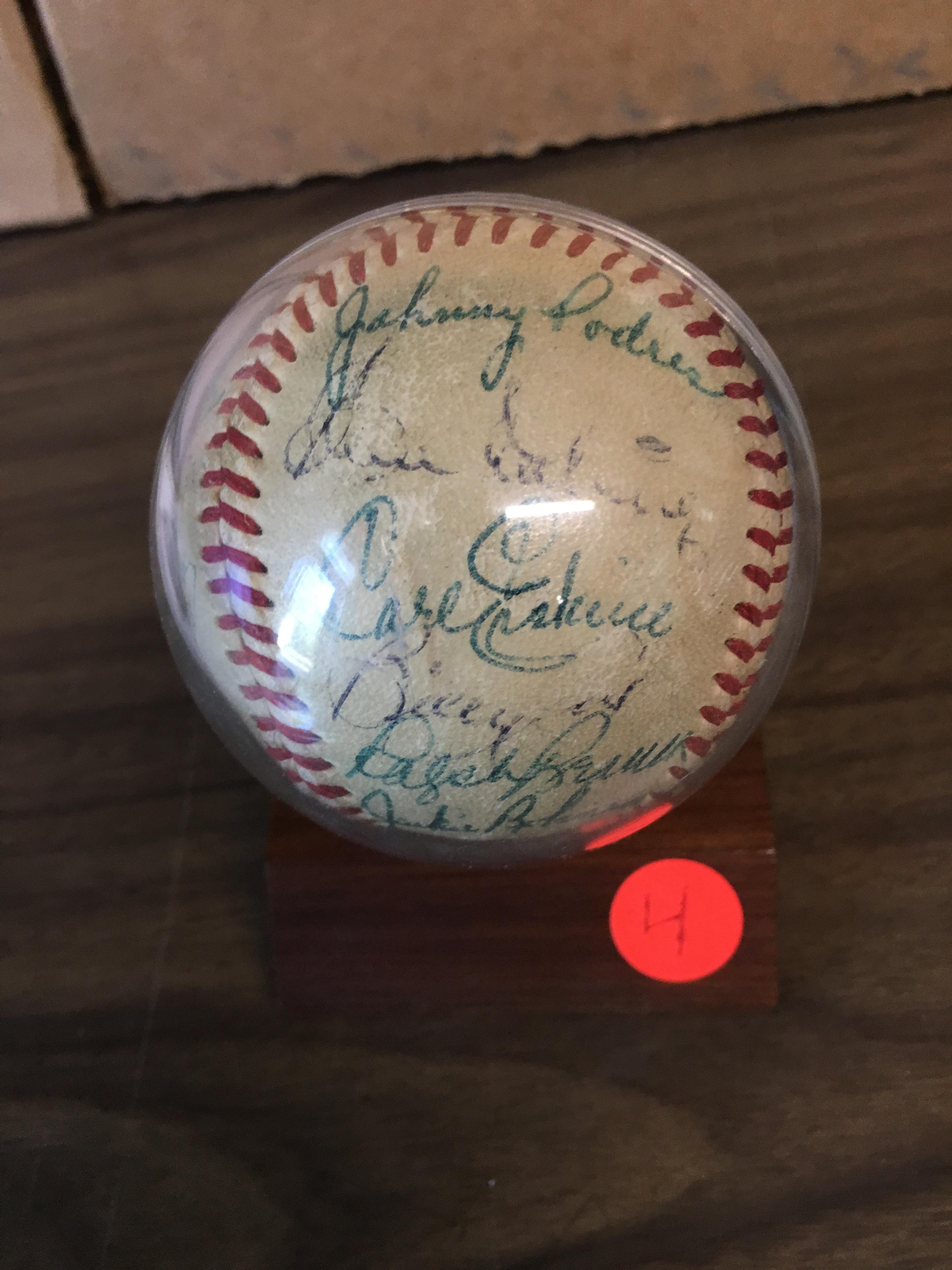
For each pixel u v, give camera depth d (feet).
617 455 0.36
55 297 0.79
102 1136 0.49
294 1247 0.46
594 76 0.77
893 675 0.56
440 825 0.42
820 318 0.69
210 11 0.74
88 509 0.69
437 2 0.74
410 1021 0.50
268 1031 0.51
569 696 0.37
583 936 0.48
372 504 0.36
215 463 0.39
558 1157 0.46
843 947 0.50
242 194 0.83
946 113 0.77
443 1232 0.45
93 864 0.56
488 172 0.81
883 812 0.52
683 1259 0.44
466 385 0.36
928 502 0.61
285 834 0.49
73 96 0.78
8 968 0.54
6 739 0.61
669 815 0.47
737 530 0.38
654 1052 0.48
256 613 0.38
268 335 0.39
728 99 0.78
